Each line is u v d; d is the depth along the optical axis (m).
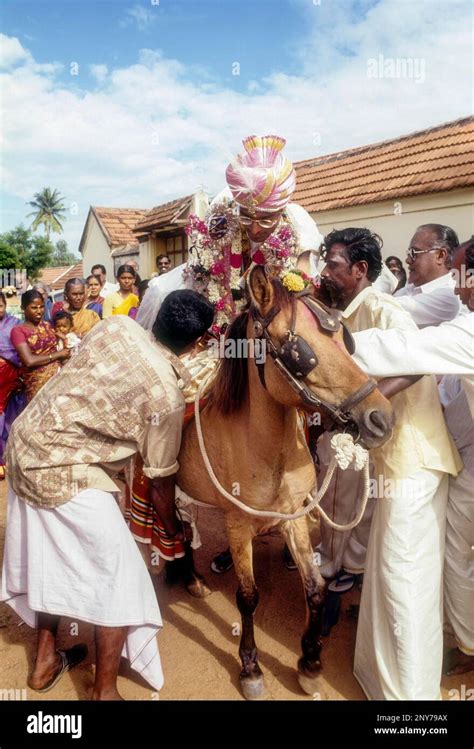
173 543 3.12
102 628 2.54
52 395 2.53
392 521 2.50
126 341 2.54
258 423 2.46
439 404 2.65
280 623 3.33
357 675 2.83
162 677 2.79
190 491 3.06
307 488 2.73
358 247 2.79
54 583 2.58
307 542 2.81
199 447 2.86
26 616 2.89
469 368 2.32
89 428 2.51
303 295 2.30
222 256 3.47
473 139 9.13
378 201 9.16
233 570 3.94
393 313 2.64
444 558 2.74
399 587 2.47
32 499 2.55
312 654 2.75
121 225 16.47
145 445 2.63
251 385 2.45
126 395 2.50
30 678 2.87
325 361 2.12
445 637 3.03
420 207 8.78
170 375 2.58
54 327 6.13
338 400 2.13
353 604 3.43
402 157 9.91
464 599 2.72
